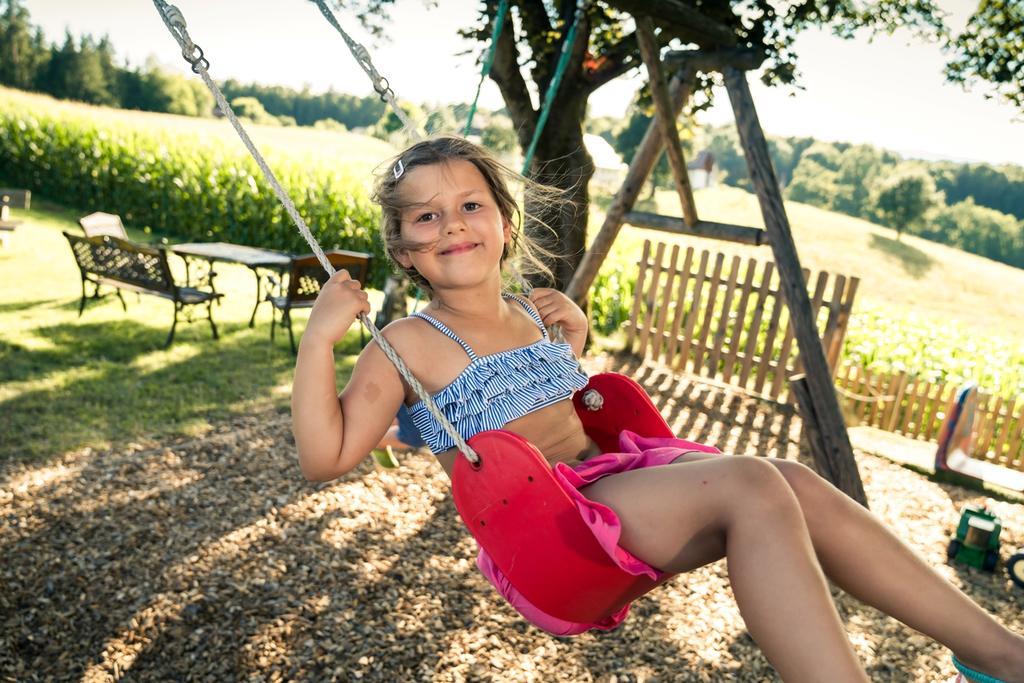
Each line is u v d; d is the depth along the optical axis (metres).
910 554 1.49
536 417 1.74
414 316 1.78
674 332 8.62
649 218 6.21
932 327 10.20
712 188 60.19
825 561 1.50
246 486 4.71
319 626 3.44
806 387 4.92
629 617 3.68
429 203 1.66
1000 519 4.91
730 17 5.70
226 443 5.37
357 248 13.66
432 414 1.55
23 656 3.15
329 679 3.12
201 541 4.05
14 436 5.23
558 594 1.54
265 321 9.10
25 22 79.38
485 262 1.69
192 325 8.62
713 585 4.04
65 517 4.18
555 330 2.06
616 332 10.04
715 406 7.54
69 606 3.46
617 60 6.97
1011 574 4.32
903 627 3.78
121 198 15.73
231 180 14.25
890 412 6.99
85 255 8.28
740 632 3.63
